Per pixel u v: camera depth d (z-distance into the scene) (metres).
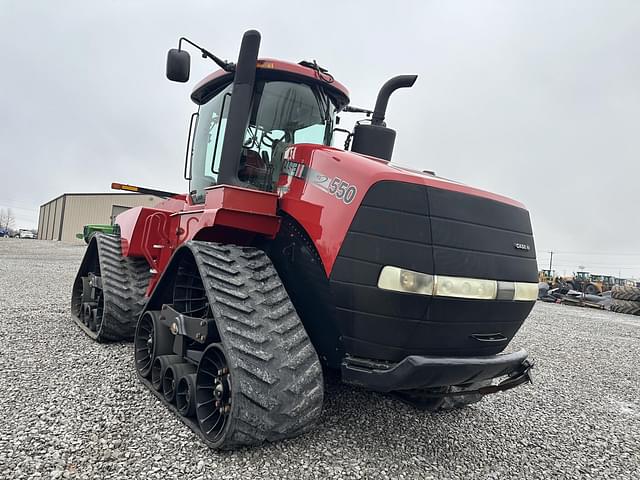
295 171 3.02
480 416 3.74
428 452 2.88
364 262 2.47
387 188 2.51
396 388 2.42
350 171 2.66
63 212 44.38
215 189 3.04
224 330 2.49
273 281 2.83
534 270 2.92
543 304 17.61
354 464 2.57
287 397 2.44
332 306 2.63
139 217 4.76
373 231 2.48
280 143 3.53
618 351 7.51
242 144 3.19
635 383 5.45
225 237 3.20
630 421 4.02
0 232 64.62
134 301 4.73
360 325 2.53
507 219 2.80
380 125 3.74
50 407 3.03
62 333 5.16
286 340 2.58
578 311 15.13
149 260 4.47
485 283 2.60
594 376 5.64
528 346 7.35
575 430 3.67
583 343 8.02
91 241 5.57
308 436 2.83
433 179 2.66
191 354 3.09
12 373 3.67
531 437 3.41
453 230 2.54
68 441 2.57
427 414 3.52
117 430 2.75
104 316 4.60
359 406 3.46
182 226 3.83
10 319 5.79
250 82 3.18
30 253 23.44
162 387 3.29
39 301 7.41
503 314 2.72
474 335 2.64
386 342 2.52
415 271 2.43
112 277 4.80
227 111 3.70
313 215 2.76
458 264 2.52
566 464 3.01
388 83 3.75
